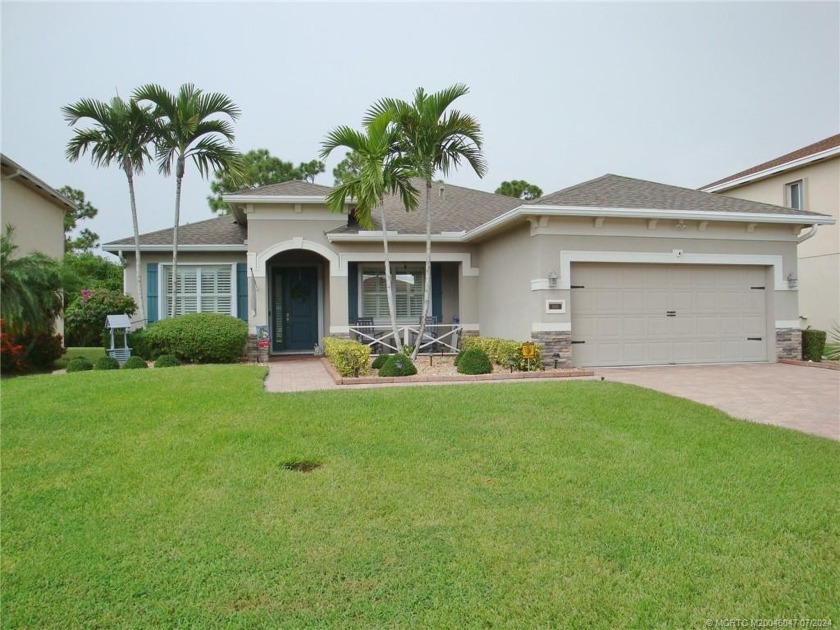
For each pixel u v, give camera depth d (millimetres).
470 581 3383
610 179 14555
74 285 13922
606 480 4996
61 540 3924
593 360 12547
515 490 4793
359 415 7285
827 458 5605
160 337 13477
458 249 15922
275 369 12992
